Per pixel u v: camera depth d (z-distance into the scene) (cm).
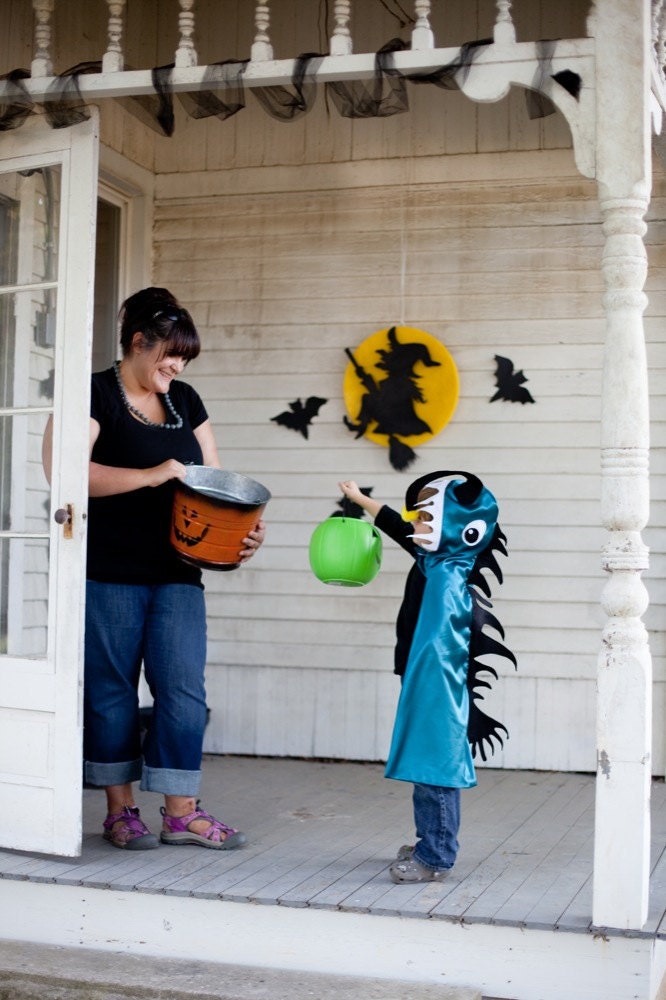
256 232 547
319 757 532
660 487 498
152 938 342
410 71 346
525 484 513
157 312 369
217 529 358
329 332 538
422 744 336
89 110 374
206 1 542
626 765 310
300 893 334
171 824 388
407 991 314
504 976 316
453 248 525
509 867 364
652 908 328
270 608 539
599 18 325
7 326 391
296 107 375
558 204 515
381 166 534
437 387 519
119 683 380
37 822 369
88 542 378
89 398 363
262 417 543
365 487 530
